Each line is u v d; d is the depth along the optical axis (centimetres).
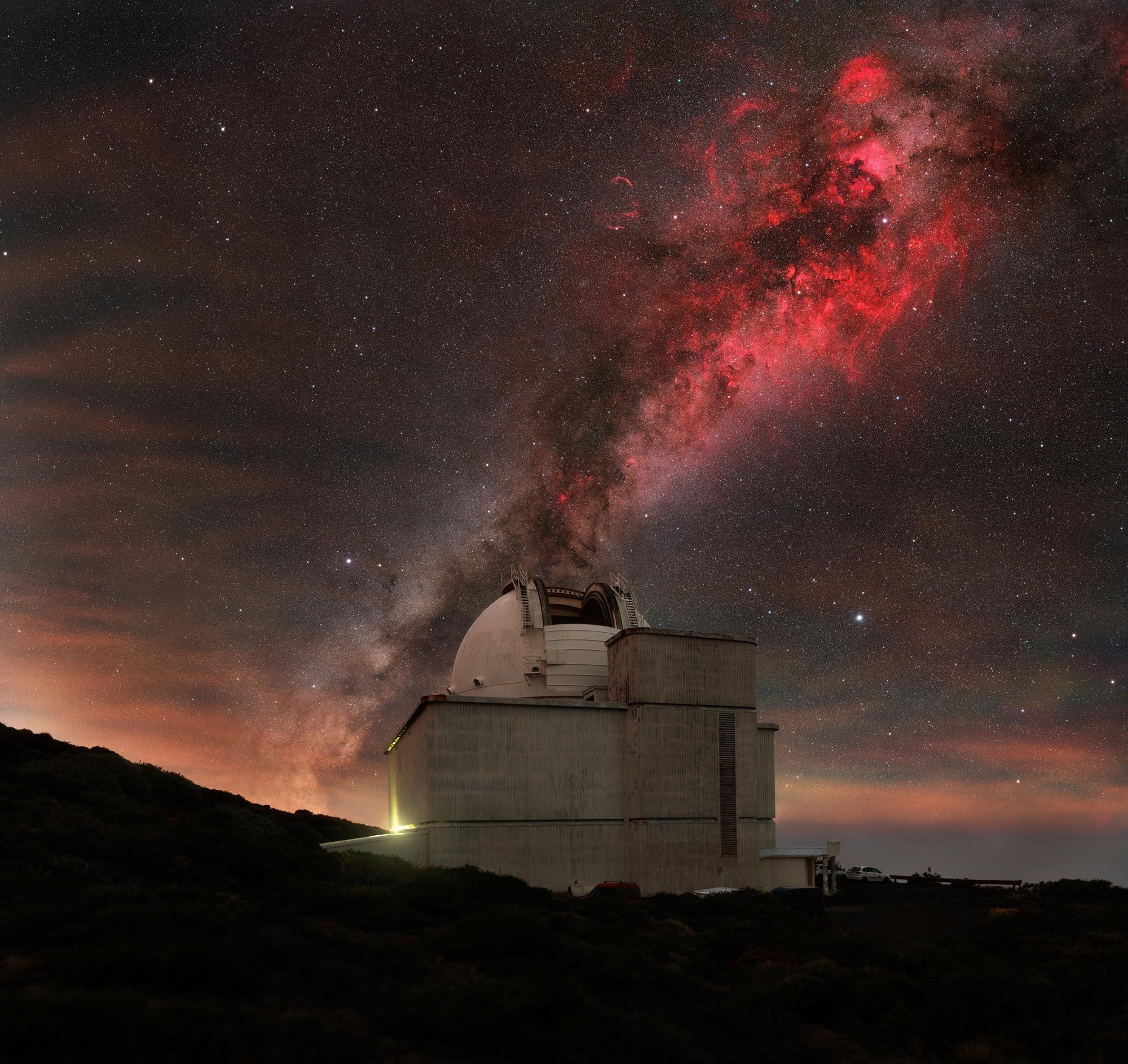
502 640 4972
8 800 2745
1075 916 3450
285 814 4778
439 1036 1445
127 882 2186
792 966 2352
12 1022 1137
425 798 3897
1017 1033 1950
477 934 2036
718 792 4159
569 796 4019
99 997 1271
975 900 4372
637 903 3369
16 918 1661
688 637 4266
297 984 1556
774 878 4356
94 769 3384
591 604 5434
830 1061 1772
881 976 2205
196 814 3519
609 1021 1630
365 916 2189
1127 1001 2314
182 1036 1196
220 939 1655
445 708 3912
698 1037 1703
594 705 4141
